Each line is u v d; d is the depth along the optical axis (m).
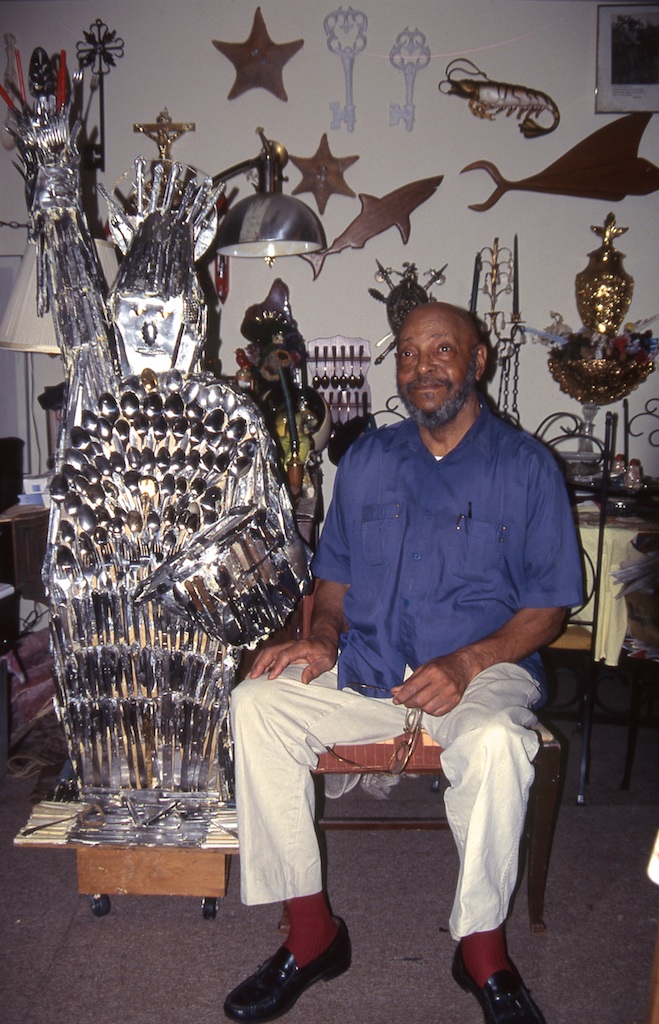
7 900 1.85
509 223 3.31
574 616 2.56
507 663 1.70
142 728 1.71
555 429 3.40
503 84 3.19
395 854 2.08
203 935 1.75
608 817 2.25
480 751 1.43
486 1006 1.47
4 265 3.37
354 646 1.79
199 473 1.60
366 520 1.82
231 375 3.31
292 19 3.22
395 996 1.58
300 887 1.56
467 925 1.43
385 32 3.21
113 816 1.74
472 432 1.79
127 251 1.59
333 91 3.26
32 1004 1.54
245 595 1.62
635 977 1.63
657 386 3.31
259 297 3.38
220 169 3.32
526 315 3.37
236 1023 1.50
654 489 2.74
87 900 1.86
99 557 1.62
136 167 1.59
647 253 3.30
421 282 3.36
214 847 1.69
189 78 3.27
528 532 1.76
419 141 3.28
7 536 2.71
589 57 3.19
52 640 1.67
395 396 3.42
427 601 1.75
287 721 1.61
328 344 3.40
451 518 1.75
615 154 3.23
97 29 3.24
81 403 1.58
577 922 1.80
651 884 1.94
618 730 2.84
